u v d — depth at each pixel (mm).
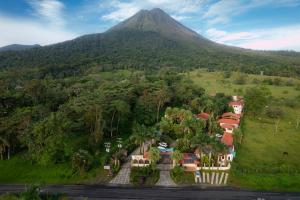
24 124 89938
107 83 180500
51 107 133625
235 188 69312
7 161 83312
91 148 90500
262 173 76625
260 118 141750
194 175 75125
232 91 195875
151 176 74125
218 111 133250
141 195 65125
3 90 137750
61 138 82312
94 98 124188
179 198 63875
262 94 146375
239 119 128125
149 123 119562
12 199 56156
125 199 63250
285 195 66562
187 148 89375
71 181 72250
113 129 104250
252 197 65125
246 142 105625
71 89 167500
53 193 64625
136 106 124625
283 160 88500
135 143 94812
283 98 175625
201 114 124812
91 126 97125
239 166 81000
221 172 77000
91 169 78188
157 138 94688
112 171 76500
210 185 70438
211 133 106250
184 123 101875
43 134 81312
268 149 98500
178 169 74688
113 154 86250
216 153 78938
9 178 73438
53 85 178250
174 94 154250
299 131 121750
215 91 195375
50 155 79375
